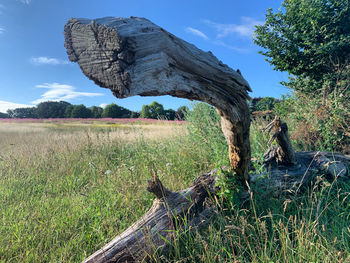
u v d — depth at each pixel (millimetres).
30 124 18438
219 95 1770
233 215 2465
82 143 6715
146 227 2100
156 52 1212
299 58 6840
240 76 1849
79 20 1163
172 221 2195
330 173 3250
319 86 6535
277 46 7094
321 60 6457
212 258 1955
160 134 7320
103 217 2783
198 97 1653
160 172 4016
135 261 1929
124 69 1146
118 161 5402
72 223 2752
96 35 1126
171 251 2092
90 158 5637
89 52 1161
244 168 2475
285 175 3008
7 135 10734
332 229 2326
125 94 1185
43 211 3078
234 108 1933
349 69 5902
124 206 3100
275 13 6984
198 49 1583
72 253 2279
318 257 1872
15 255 2285
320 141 4809
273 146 3510
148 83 1223
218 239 2104
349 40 5922
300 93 6746
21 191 3852
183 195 2406
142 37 1164
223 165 2836
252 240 2234
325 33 6547
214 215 2418
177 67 1374
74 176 4590
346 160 3547
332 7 6352
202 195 2477
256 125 6078
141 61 1173
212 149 4531
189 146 5105
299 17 6707
